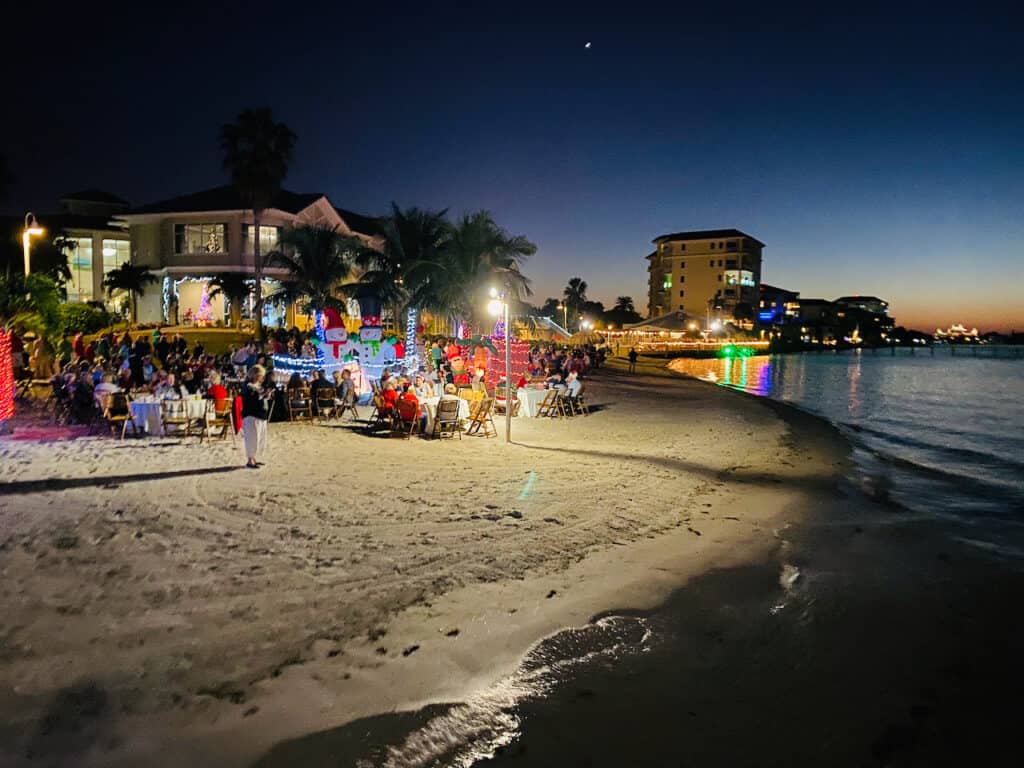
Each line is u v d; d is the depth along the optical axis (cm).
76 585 580
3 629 495
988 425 2406
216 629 513
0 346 1405
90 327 3328
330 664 475
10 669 441
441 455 1258
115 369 1775
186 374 1650
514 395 1953
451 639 527
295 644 499
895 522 991
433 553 710
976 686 514
